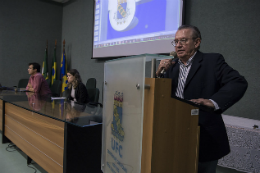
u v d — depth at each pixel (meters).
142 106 0.52
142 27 3.13
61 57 5.39
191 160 0.65
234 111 2.21
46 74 5.11
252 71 2.09
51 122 1.47
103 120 0.83
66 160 1.31
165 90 0.59
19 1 4.90
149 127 0.59
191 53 0.96
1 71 4.77
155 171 0.59
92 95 2.85
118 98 0.68
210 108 0.69
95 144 1.42
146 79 0.61
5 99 2.05
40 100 2.01
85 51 4.66
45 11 5.28
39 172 1.82
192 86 0.93
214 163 0.89
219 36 2.35
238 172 1.88
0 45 4.73
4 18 4.74
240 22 2.18
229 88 0.77
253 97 2.08
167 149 0.61
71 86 2.85
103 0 3.95
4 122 2.45
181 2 2.60
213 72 0.90
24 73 5.09
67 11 5.34
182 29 0.96
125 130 0.62
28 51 5.11
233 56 2.23
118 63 0.68
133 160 0.57
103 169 0.82
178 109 0.62
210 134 0.86
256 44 2.06
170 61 0.81
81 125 1.06
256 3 2.06
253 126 1.71
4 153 2.22
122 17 3.50
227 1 2.28
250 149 1.66
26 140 1.87
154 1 2.95
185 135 0.64
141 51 3.14
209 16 2.43
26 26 5.04
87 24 4.59
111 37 3.75
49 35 5.39
